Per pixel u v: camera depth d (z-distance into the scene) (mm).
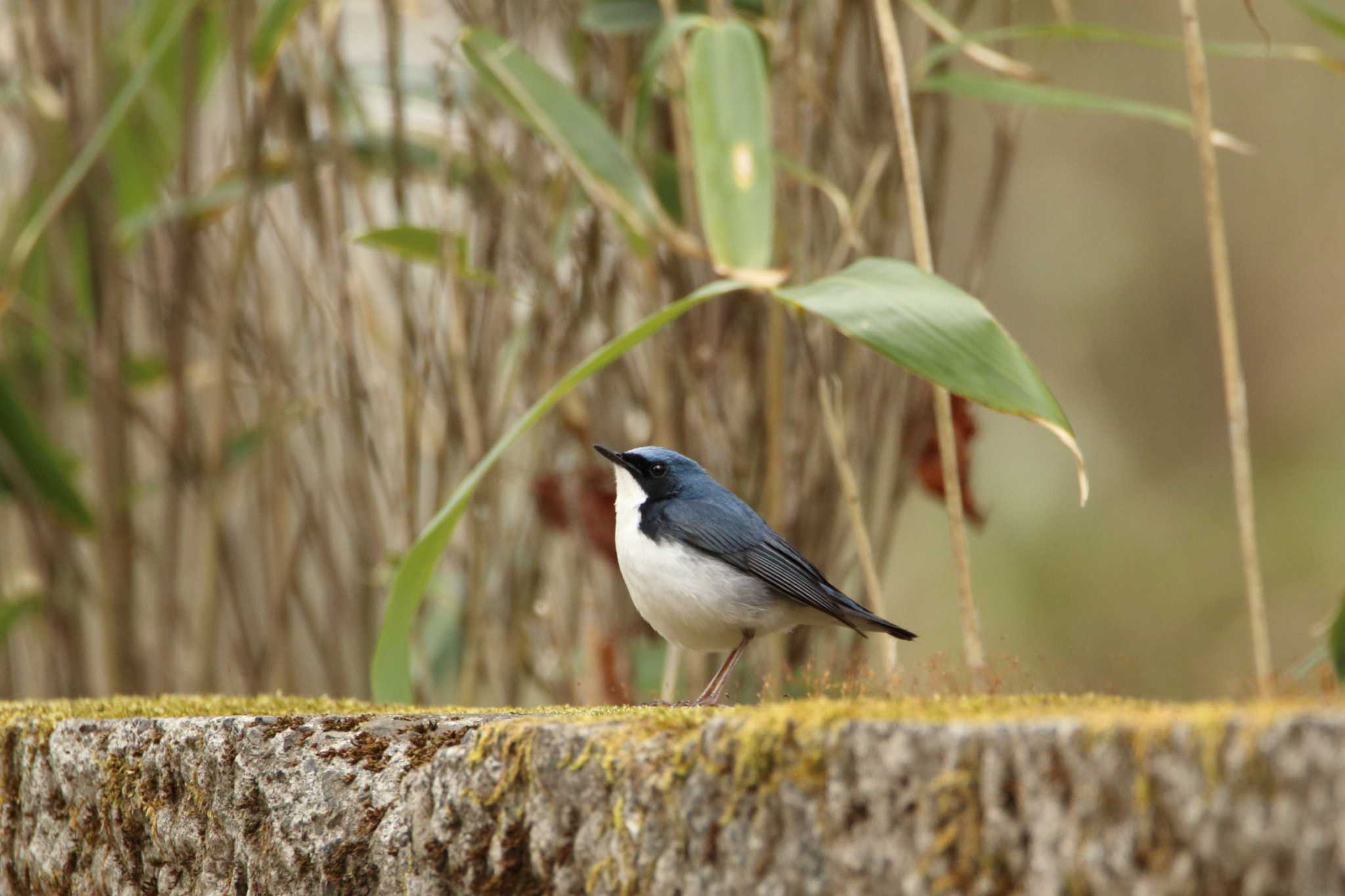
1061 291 21797
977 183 21531
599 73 10234
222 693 10453
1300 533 20078
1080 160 21828
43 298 11508
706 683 9414
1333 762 3121
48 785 6152
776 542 7723
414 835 4934
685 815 4137
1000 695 5016
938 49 9109
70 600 10547
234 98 10453
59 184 10344
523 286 9953
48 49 10422
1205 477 21109
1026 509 19984
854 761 3842
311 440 10656
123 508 10320
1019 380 5582
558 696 10109
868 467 9461
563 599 10375
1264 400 21594
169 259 10656
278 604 9984
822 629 9719
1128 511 20594
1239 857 3234
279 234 9781
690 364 9562
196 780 5422
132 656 10273
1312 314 21359
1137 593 19672
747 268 6543
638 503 8008
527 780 4582
